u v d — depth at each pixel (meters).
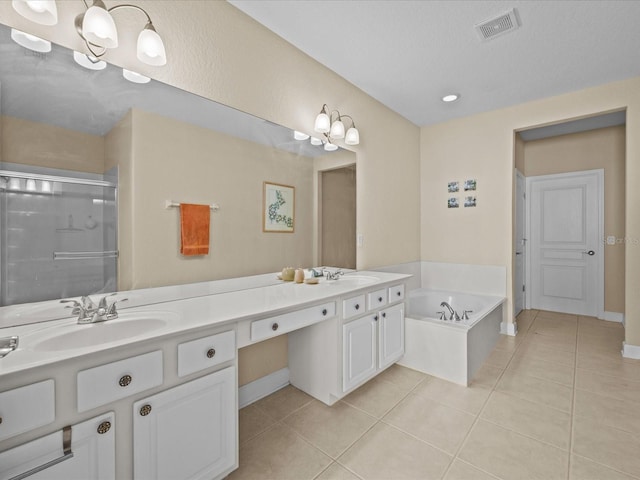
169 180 1.56
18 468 0.81
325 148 2.48
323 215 2.47
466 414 1.87
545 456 1.51
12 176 1.14
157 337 1.05
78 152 1.29
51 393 0.86
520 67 2.51
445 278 3.75
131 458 1.03
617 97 2.74
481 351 2.58
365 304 2.10
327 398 1.99
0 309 1.12
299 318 1.62
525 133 4.08
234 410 1.32
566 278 4.17
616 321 3.79
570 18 1.94
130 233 1.44
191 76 1.64
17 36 1.16
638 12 1.88
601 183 3.89
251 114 1.93
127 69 1.42
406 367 2.55
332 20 1.94
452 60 2.41
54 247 1.23
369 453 1.55
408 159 3.67
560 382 2.26
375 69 2.52
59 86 1.25
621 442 1.60
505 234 3.36
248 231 1.93
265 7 1.83
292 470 1.44
